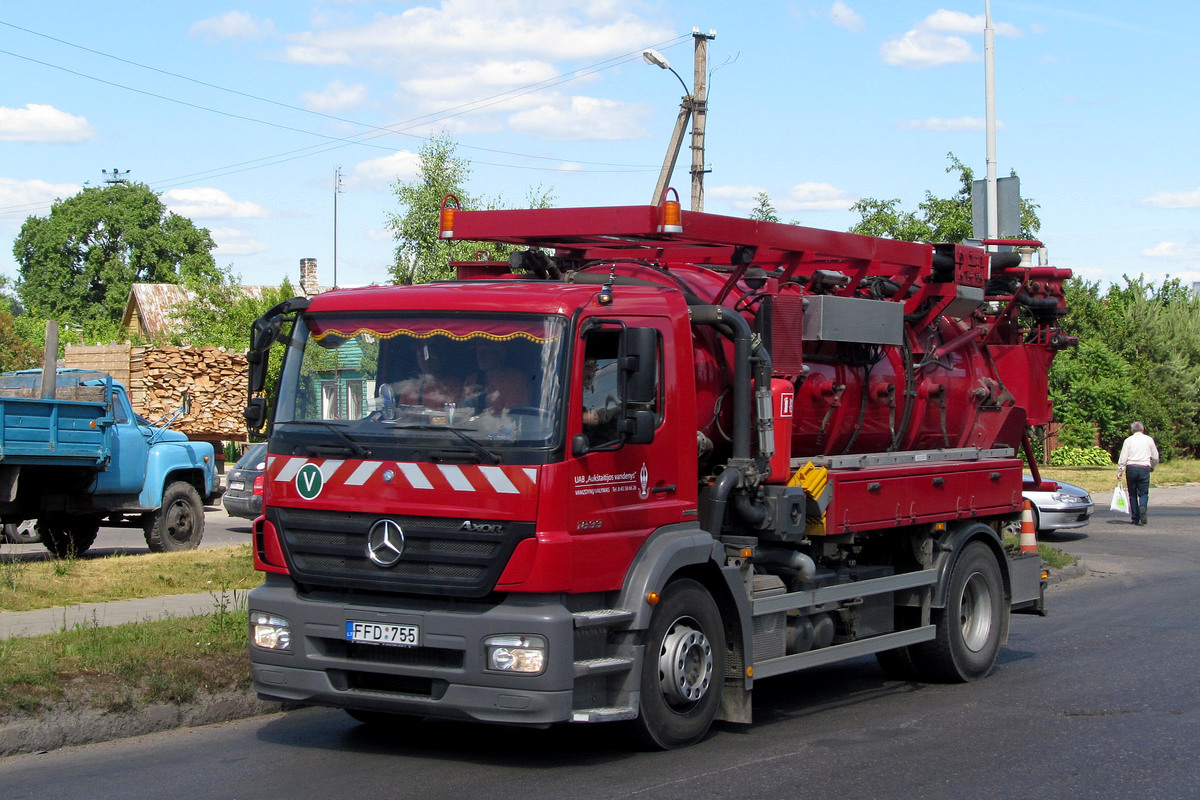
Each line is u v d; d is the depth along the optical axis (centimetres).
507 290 696
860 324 906
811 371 891
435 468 667
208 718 808
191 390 2889
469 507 658
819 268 962
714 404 812
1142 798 632
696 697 739
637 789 641
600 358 693
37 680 754
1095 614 1327
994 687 959
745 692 770
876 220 3584
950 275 1017
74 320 7681
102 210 7744
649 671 706
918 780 662
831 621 872
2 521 1563
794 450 895
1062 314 1173
